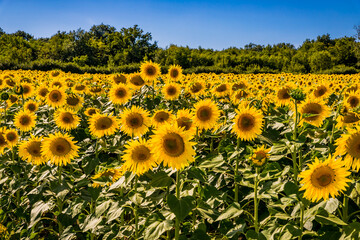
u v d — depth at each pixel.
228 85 6.29
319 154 3.43
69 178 3.99
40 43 113.94
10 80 8.04
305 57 60.62
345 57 72.62
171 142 2.66
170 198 2.56
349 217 3.04
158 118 4.10
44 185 3.65
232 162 4.14
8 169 4.70
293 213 2.97
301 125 3.65
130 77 6.27
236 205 2.74
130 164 2.91
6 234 3.67
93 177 3.44
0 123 5.90
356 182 2.97
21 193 4.43
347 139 2.70
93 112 5.82
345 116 3.61
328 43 118.00
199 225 2.96
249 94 5.75
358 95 3.98
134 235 3.19
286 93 4.95
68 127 4.84
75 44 84.81
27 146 3.87
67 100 6.16
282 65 63.41
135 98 6.20
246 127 3.58
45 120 5.75
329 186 2.53
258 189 3.23
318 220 2.64
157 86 6.93
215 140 5.42
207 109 3.79
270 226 2.78
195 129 3.79
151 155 2.87
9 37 96.12
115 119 4.00
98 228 3.34
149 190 3.04
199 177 2.76
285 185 2.83
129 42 93.12
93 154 4.83
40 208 3.37
